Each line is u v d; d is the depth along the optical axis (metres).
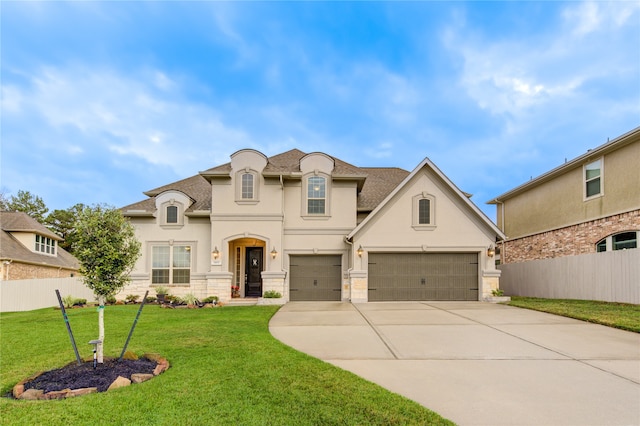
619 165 15.09
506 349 7.65
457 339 8.54
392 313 12.54
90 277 6.38
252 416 4.38
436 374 6.09
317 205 17.64
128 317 11.67
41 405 4.70
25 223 25.23
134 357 6.80
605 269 14.38
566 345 7.95
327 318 11.55
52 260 26.66
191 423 4.21
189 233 17.80
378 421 4.30
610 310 11.85
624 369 6.34
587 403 4.93
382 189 20.28
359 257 16.36
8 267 21.73
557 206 19.08
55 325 10.34
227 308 14.14
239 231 16.80
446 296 16.44
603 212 15.92
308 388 5.25
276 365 6.29
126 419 4.30
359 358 7.03
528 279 19.47
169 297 16.12
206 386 5.29
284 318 11.63
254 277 18.78
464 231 16.53
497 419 4.46
